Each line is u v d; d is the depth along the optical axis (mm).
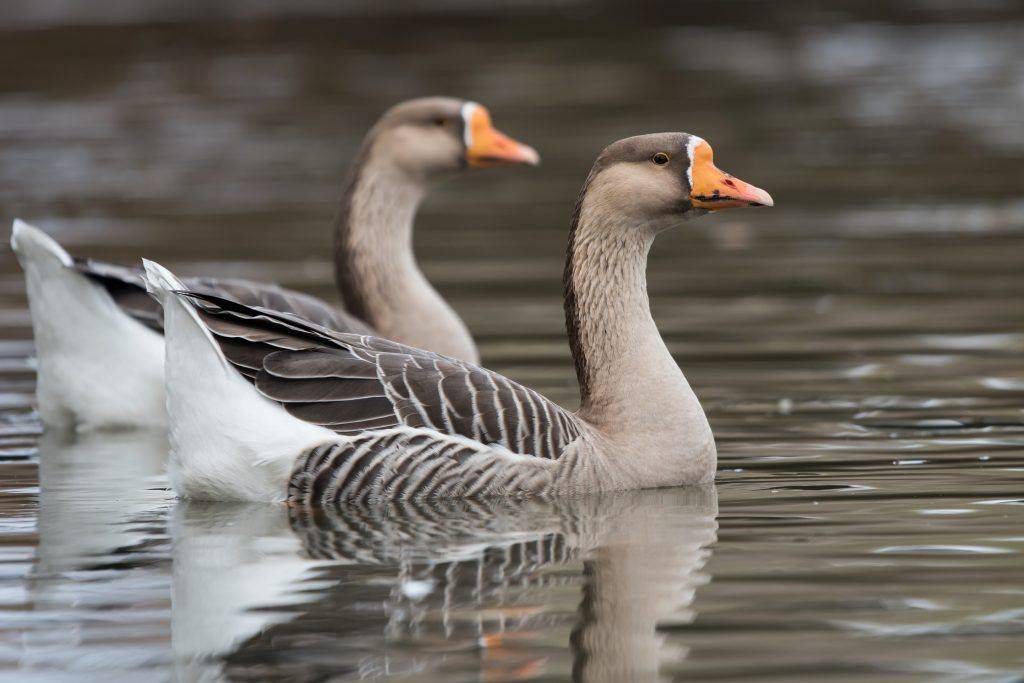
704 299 21562
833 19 57656
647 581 9641
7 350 18812
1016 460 12984
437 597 9352
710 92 42062
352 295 18016
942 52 49062
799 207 29266
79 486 12562
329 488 11547
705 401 15789
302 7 60469
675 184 12789
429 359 11891
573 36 53500
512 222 28391
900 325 19547
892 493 11922
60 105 41469
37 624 8961
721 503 11758
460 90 42000
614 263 12820
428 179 18141
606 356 12773
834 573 9773
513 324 20016
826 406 15445
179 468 11766
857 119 38500
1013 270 23031
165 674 8148
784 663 8211
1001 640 8508
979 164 33031
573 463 11945
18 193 30766
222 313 11641
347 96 41938
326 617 8992
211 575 9859
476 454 11633
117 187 31500
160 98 42312
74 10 59094
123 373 14836
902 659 8250
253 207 29297
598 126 36781
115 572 9961
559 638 8617
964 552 10188
